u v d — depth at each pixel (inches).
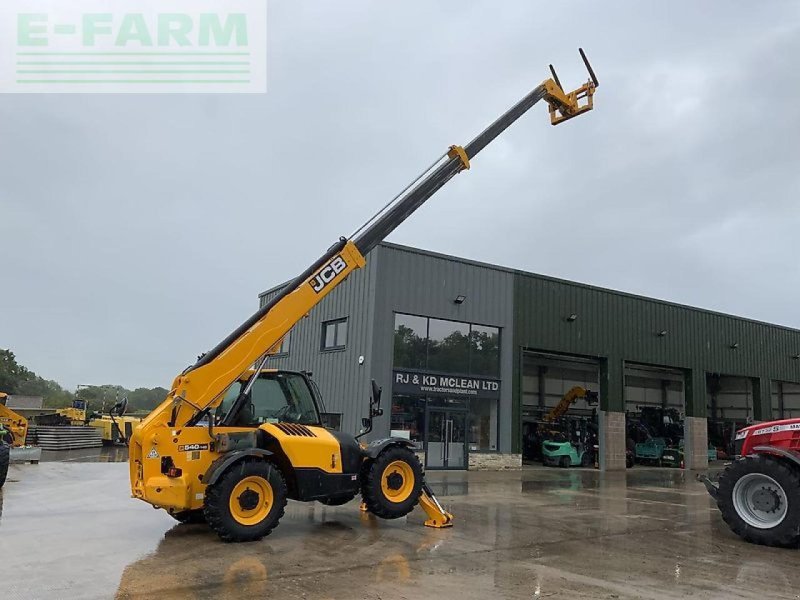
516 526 359.3
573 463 928.9
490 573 246.4
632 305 941.2
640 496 542.9
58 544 285.3
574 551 293.6
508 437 789.2
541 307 842.8
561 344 853.2
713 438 1293.1
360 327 717.9
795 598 224.1
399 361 717.3
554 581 236.8
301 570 243.0
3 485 495.8
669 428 1112.8
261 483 297.1
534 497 512.4
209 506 286.5
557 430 993.5
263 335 324.8
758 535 315.9
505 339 804.0
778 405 1267.2
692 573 256.4
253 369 334.3
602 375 906.1
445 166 394.3
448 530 336.5
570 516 407.2
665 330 974.4
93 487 504.4
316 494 316.5
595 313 896.3
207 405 306.7
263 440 318.7
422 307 737.0
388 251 720.3
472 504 454.6
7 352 2940.5
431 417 735.7
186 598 205.8
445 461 739.4
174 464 297.4
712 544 320.5
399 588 221.3
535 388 1164.5
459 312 765.3
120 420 1239.5
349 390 718.5
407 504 340.5
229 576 232.8
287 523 343.9
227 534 286.0
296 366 823.1
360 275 731.4
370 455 335.9
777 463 317.7
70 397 3159.5
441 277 757.3
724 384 1347.2
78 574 233.5
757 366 1103.0
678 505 480.7
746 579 248.5
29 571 236.8
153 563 251.3
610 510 443.2
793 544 310.0
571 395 1064.8
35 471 635.5
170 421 303.3
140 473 304.3
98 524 337.1
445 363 752.3
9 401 1585.9
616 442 896.3
